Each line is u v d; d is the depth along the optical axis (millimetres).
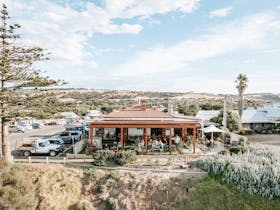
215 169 17969
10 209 15859
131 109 32656
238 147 22734
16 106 21297
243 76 44219
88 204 16828
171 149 24016
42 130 45938
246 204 15477
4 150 20719
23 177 17844
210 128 26438
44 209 16734
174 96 136000
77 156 22062
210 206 15820
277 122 42031
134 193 17188
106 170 19281
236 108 65812
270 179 15977
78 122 60844
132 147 23734
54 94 23031
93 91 142625
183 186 17234
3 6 20078
